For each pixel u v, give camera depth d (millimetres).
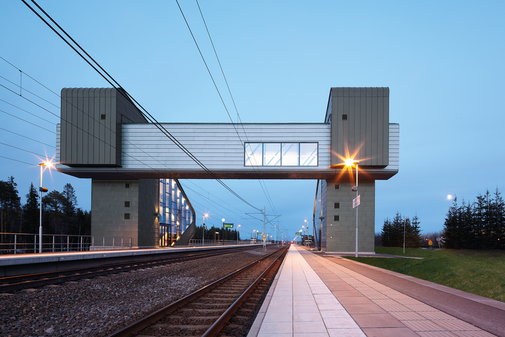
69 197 91375
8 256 16766
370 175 42969
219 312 8680
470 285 13703
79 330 7477
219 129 42031
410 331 6258
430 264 20109
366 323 6895
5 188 71750
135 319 8438
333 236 43844
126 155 41188
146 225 47031
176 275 18000
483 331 6230
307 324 6926
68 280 13695
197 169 41312
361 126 40656
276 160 41500
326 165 41125
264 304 9039
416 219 76500
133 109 45000
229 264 27438
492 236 49500
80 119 39812
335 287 12172
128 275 16359
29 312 8750
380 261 28281
